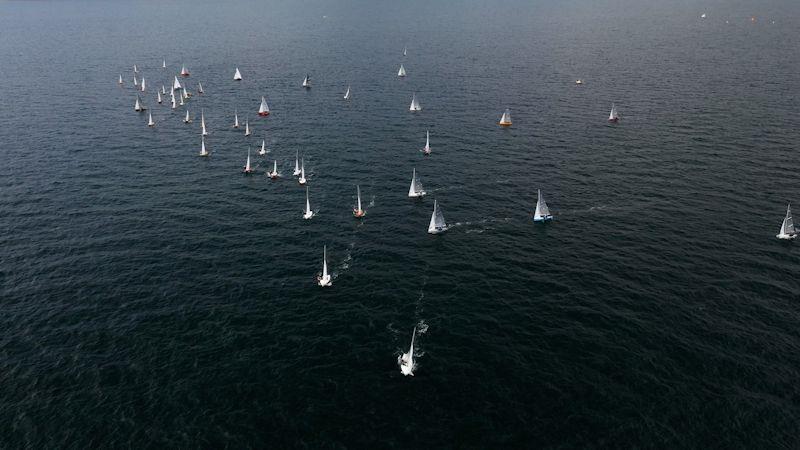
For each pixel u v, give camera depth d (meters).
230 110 167.00
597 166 119.94
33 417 59.09
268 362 66.50
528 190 110.06
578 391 61.41
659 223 95.69
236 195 110.88
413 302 77.44
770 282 78.81
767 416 57.31
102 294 79.62
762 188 106.62
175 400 61.12
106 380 63.97
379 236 95.00
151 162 127.81
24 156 130.75
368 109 165.88
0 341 70.06
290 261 87.81
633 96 171.38
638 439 55.50
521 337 70.00
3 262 87.56
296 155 130.00
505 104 167.75
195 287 81.25
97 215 102.88
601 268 83.75
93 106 171.62
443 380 63.53
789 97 161.88
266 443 56.00
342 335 71.06
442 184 113.81
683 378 62.53
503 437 56.28
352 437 56.62
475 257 88.00
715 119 146.25
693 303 74.94
